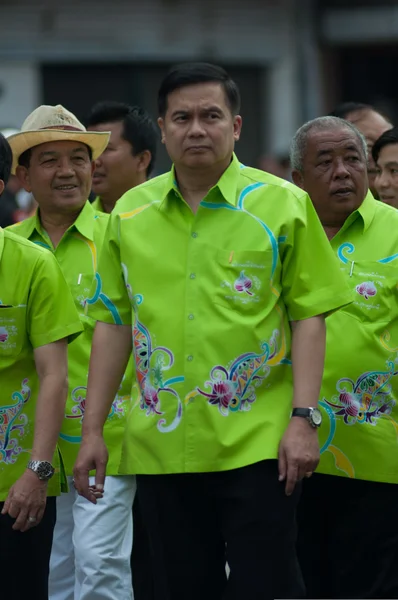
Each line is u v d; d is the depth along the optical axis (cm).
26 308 632
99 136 750
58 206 751
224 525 595
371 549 712
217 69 606
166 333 598
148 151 852
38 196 754
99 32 2114
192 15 2150
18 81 2091
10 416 636
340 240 718
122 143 842
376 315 701
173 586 610
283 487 586
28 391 639
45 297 632
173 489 602
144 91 2152
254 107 2209
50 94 2114
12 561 640
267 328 595
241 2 2170
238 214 602
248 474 586
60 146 745
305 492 716
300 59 2202
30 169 752
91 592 711
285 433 586
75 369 730
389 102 2344
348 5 2222
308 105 2217
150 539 614
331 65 2281
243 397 591
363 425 695
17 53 2077
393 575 711
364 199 720
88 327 734
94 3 2103
